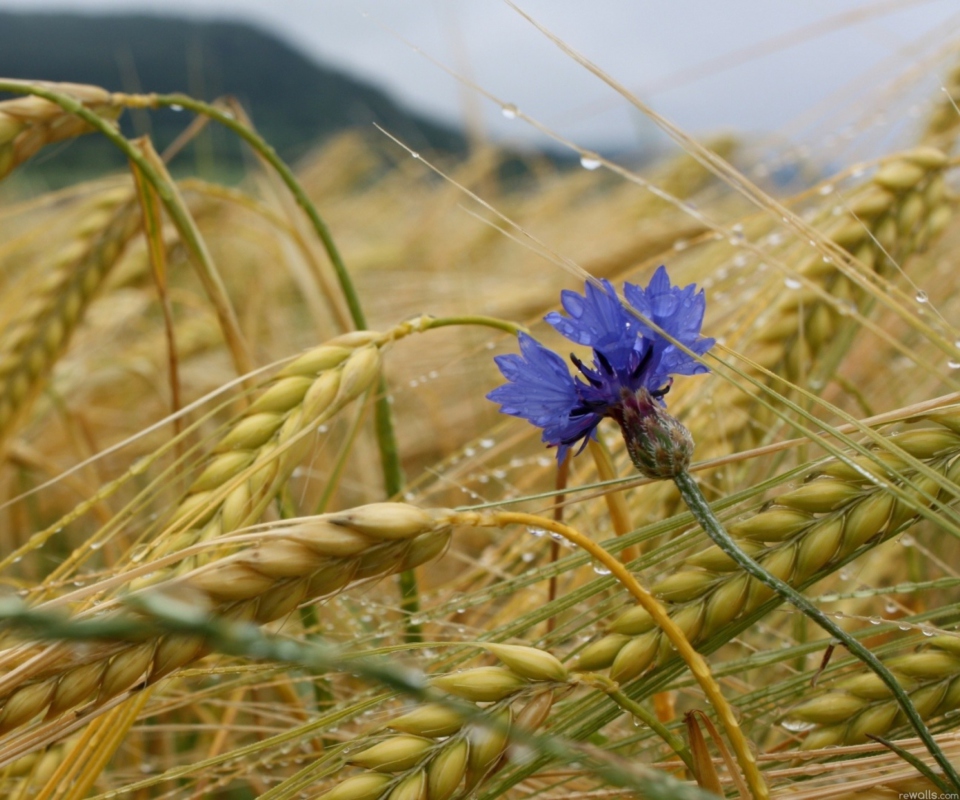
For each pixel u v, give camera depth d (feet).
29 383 1.32
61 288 1.32
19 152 1.07
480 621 1.12
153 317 2.38
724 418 1.07
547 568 0.82
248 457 0.85
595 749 0.67
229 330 1.15
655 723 0.74
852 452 0.81
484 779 0.73
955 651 0.78
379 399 1.10
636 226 2.43
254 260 2.45
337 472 1.11
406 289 2.23
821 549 0.78
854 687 0.80
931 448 0.79
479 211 3.21
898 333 1.41
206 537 0.82
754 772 0.73
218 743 1.00
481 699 0.73
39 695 0.69
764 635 1.11
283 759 0.91
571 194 3.64
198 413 1.87
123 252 1.36
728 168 0.94
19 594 0.83
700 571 0.78
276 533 0.72
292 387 0.87
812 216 1.16
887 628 0.80
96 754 0.80
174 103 1.09
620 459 1.06
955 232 1.46
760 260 1.16
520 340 0.77
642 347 0.77
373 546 0.73
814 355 1.10
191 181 1.33
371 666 0.59
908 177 1.11
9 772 0.88
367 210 4.07
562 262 0.80
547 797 0.89
